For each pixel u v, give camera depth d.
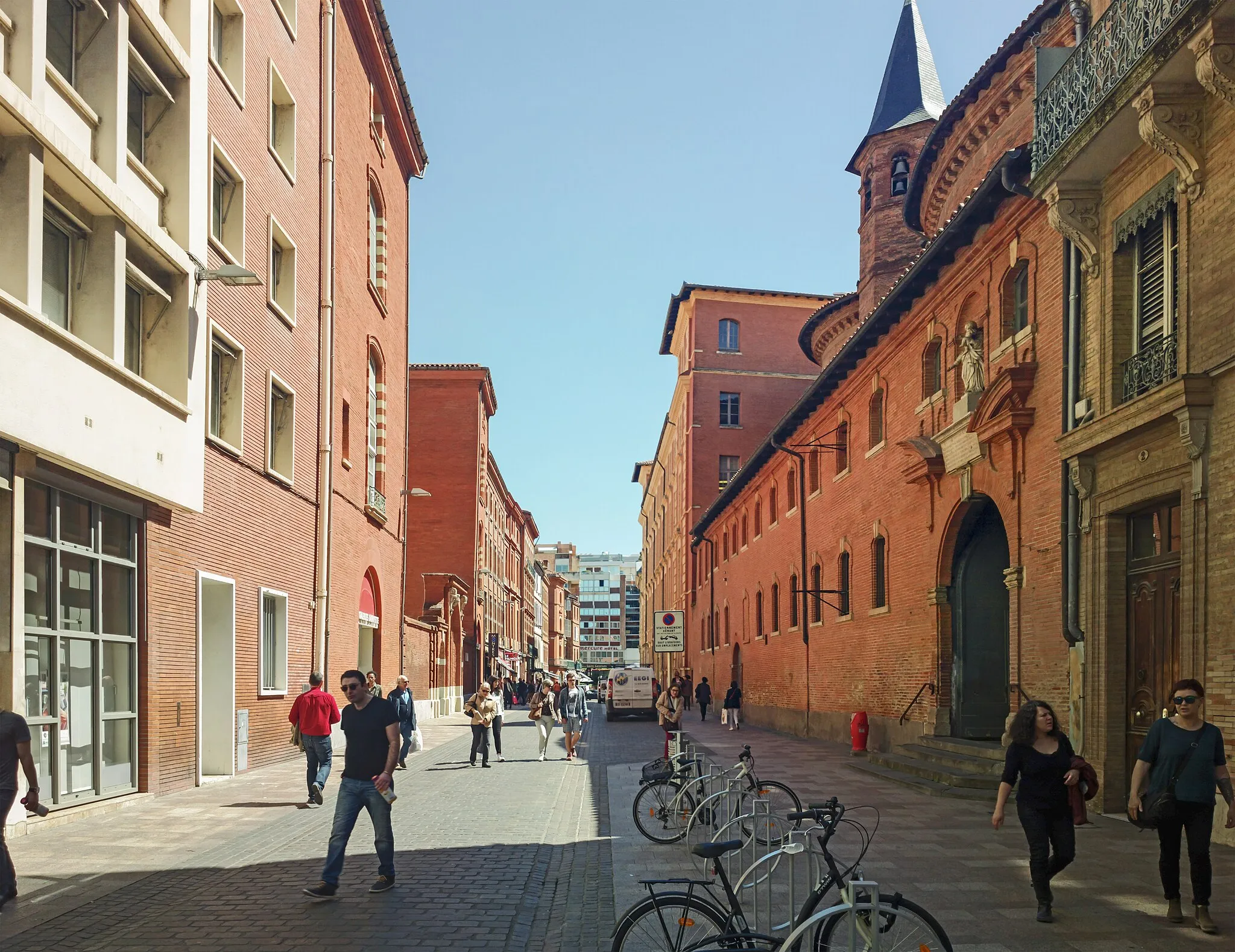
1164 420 11.68
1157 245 12.74
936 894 8.41
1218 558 10.84
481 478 58.38
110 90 13.31
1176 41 10.73
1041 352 15.30
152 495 14.38
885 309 21.39
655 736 31.08
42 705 12.27
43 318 11.45
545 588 132.12
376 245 32.03
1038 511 15.27
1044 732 7.85
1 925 7.63
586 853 10.56
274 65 20.83
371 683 19.64
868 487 24.19
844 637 25.95
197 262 15.70
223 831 11.87
